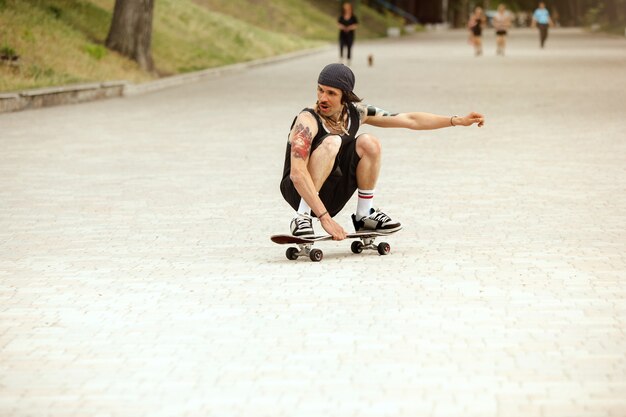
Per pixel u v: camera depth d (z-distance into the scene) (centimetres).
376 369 1122
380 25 16462
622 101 4841
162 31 7756
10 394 1069
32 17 5859
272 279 1552
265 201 2273
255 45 9331
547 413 988
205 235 1909
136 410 1016
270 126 3922
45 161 2947
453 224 1984
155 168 2805
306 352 1186
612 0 17538
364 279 1544
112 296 1462
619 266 1609
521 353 1171
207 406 1021
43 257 1734
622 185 2427
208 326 1301
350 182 1712
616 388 1054
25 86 4888
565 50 11175
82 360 1173
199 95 5509
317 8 15075
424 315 1334
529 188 2405
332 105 1653
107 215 2123
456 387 1062
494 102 4888
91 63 5784
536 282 1509
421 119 1703
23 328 1307
